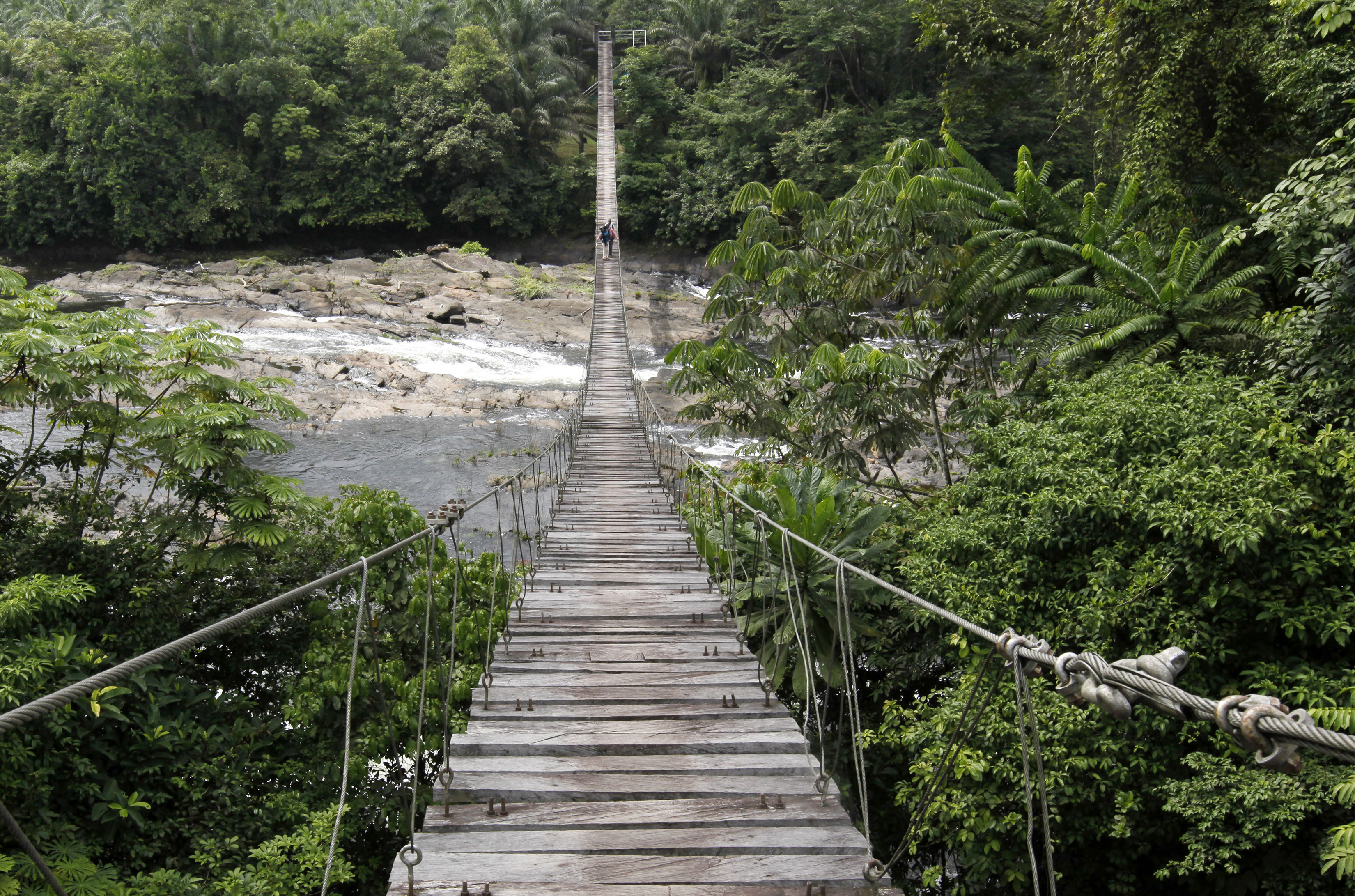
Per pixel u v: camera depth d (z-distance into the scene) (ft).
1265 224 22.25
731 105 112.78
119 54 106.22
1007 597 20.54
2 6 131.03
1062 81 44.57
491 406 61.77
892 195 32.58
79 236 110.93
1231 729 4.22
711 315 35.45
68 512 23.16
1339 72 25.46
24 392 21.59
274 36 116.67
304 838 17.39
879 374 31.99
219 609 22.89
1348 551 17.15
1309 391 21.04
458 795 12.02
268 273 95.55
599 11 154.61
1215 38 31.55
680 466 42.50
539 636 18.61
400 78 123.75
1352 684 16.62
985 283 31.94
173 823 17.19
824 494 24.56
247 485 22.71
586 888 9.80
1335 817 15.99
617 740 13.58
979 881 20.53
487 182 120.88
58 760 16.01
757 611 22.17
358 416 58.34
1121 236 33.71
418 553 24.73
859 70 109.91
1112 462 20.66
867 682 25.64
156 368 23.56
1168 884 19.83
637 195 123.85
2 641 16.75
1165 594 18.49
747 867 10.33
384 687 20.95
